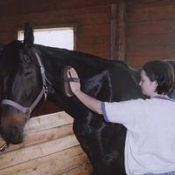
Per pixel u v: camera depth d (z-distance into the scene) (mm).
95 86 1492
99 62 1536
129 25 4535
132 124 1230
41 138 2475
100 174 1568
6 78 1355
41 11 5332
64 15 5098
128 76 1520
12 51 1381
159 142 1201
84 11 4902
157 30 4324
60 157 2719
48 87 1485
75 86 1399
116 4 4586
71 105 1518
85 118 1510
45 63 1459
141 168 1222
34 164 2412
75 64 1490
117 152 1460
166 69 1233
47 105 4230
